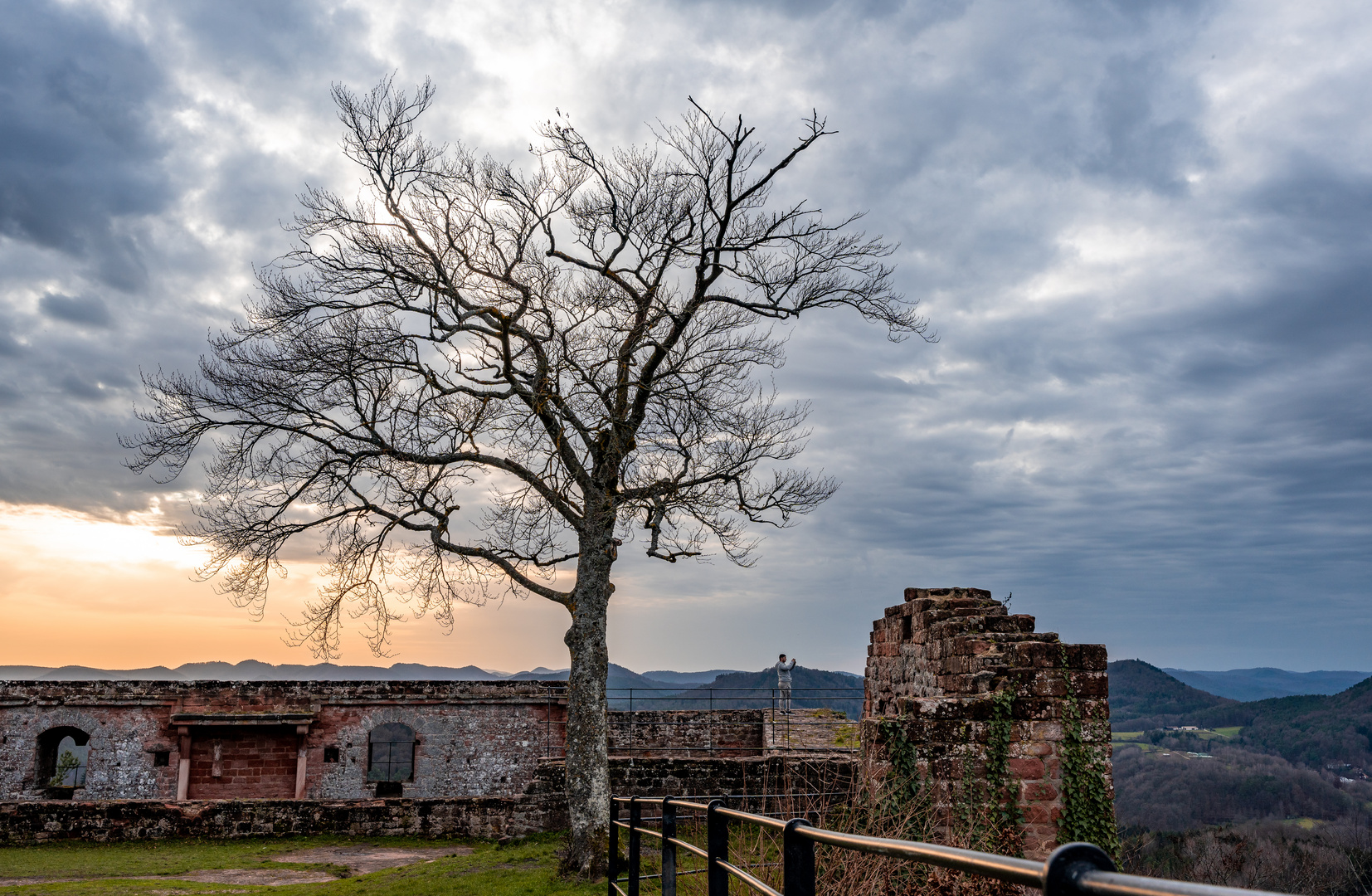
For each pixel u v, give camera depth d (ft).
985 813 39.37
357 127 52.49
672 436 55.36
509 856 56.24
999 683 41.42
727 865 14.82
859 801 40.68
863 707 75.25
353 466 53.67
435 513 55.47
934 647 51.13
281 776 87.40
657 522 57.41
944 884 31.81
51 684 85.30
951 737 40.19
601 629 52.24
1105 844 39.32
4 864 56.95
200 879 52.65
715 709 91.86
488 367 53.52
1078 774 39.86
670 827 22.08
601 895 42.75
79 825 63.98
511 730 90.43
